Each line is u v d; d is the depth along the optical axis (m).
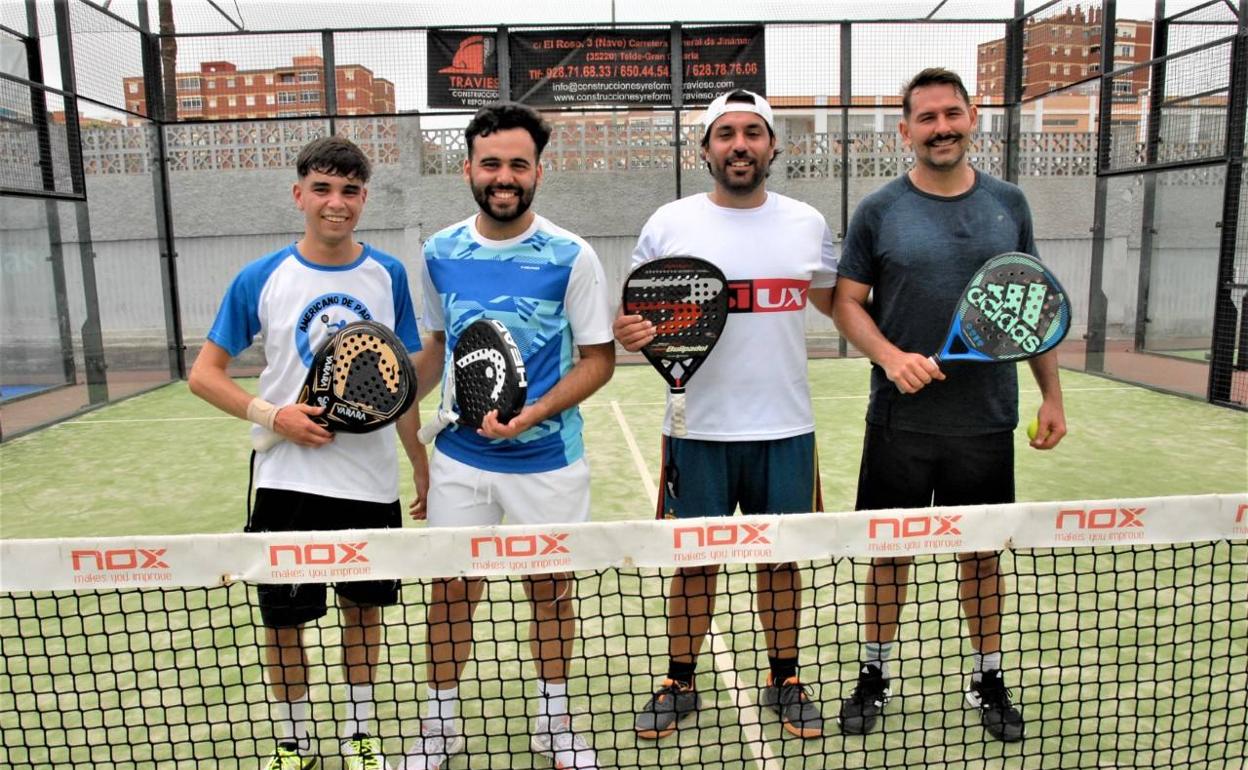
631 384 9.89
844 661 3.16
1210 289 10.52
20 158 8.23
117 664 3.22
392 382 2.45
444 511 2.66
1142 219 11.19
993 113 11.48
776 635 2.76
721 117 2.71
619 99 10.64
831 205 12.31
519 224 2.57
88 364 9.07
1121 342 12.20
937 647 3.32
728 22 10.52
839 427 7.41
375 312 2.66
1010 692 2.96
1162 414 7.83
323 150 2.53
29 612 3.65
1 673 3.16
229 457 6.75
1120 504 2.28
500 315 2.57
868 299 3.06
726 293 2.69
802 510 2.94
